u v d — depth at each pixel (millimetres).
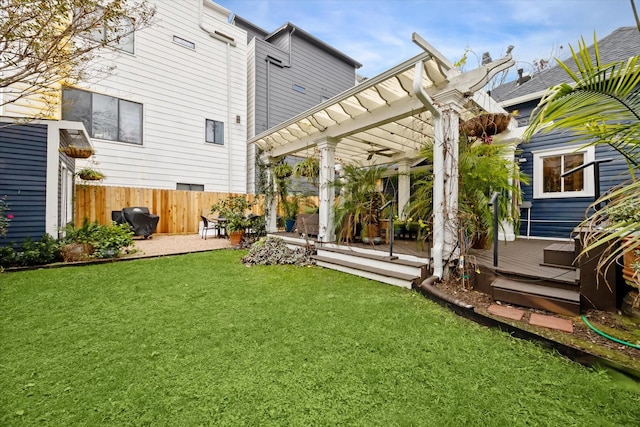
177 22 9523
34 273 4434
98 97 8180
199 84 10031
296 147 6555
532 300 2789
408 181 7289
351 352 2111
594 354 1917
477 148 4504
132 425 1445
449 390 1688
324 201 5578
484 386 1720
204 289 3676
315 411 1530
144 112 8961
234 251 6703
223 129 10617
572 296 2648
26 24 3805
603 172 5312
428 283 3502
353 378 1805
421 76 3332
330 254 5164
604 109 1785
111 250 5617
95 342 2256
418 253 4395
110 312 2873
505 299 2953
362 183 5414
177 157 9641
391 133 5781
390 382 1765
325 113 5082
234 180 10898
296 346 2199
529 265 3449
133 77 8727
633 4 1606
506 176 4340
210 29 10227
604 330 2307
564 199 5781
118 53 8367
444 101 3641
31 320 2662
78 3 3887
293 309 2973
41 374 1836
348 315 2803
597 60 1660
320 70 13125
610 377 1777
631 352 2006
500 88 8672
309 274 4508
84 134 5980
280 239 6336
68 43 4422
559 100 1765
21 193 5078
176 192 9555
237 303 3158
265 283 3977
